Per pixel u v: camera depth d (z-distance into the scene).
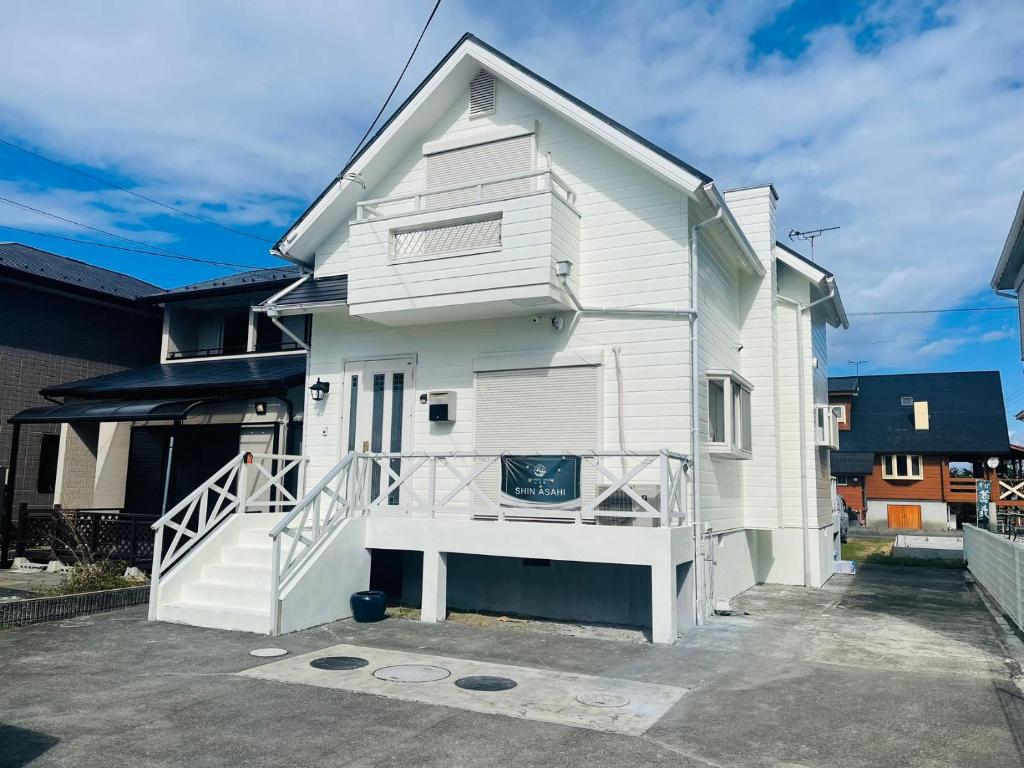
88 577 9.66
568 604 9.45
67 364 15.55
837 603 10.80
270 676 6.29
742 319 12.56
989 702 5.75
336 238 12.03
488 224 9.85
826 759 4.59
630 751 4.68
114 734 4.86
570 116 9.84
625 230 9.88
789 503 12.97
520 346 10.21
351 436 11.27
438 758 4.51
